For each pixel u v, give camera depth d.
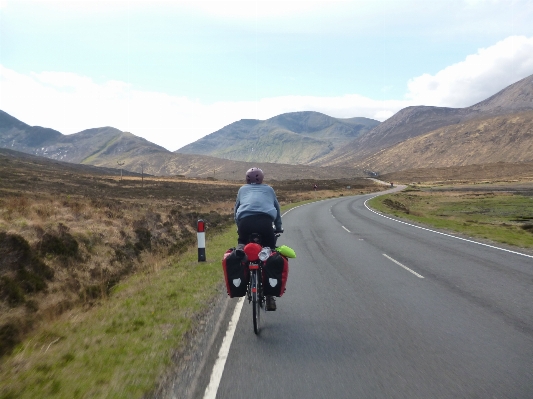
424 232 18.39
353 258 11.98
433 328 6.00
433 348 5.23
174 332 5.76
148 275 10.02
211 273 9.82
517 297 7.62
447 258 11.78
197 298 7.68
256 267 5.47
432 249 13.46
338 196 69.69
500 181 122.38
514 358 4.89
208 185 97.06
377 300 7.55
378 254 12.62
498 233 17.92
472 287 8.40
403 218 26.33
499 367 4.64
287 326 6.20
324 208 36.56
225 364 4.78
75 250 10.77
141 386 4.12
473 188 92.94
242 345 5.40
